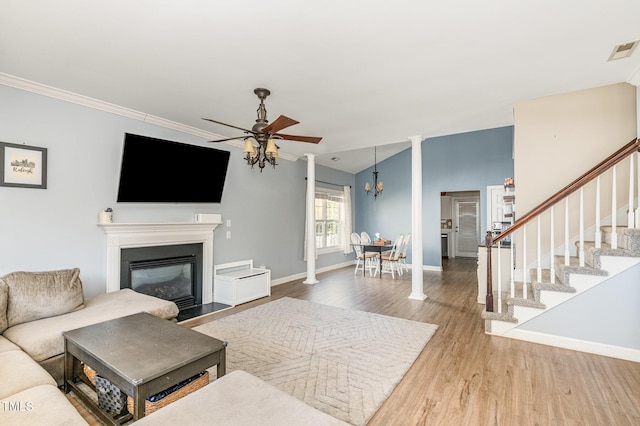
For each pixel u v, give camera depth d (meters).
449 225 10.33
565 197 3.08
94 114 3.46
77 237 3.33
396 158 8.50
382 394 2.25
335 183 8.21
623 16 2.00
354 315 4.07
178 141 4.30
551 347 3.05
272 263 5.91
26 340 2.24
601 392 2.27
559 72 2.81
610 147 3.54
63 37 2.20
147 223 3.75
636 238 2.77
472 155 7.50
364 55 2.47
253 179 5.49
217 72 2.75
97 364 1.88
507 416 2.01
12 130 2.90
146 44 2.30
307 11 1.92
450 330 3.53
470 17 2.01
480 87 3.12
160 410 1.32
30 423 1.36
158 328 2.33
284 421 1.27
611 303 2.85
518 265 4.05
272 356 2.87
